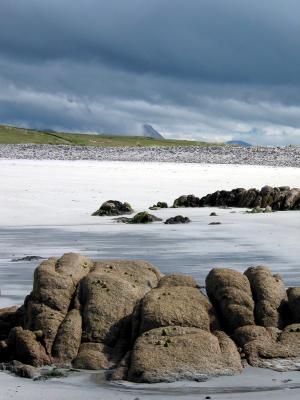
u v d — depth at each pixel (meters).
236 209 71.50
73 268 22.66
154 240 47.53
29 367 18.83
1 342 20.19
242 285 21.31
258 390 17.16
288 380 17.89
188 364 18.20
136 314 20.44
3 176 94.81
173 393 17.00
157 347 18.70
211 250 42.28
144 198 81.06
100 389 17.50
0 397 16.55
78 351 20.00
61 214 66.56
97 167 113.19
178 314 20.16
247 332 20.03
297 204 72.38
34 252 42.22
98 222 60.84
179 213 67.31
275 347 19.41
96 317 20.67
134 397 16.72
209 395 16.81
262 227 54.16
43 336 20.27
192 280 22.98
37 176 96.50
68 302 21.44
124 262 24.22
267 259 38.44
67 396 16.78
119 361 19.55
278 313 20.89
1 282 31.28
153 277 23.52
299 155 144.00
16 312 22.62
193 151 148.75
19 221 61.16
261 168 120.00
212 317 20.56
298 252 41.16
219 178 103.44
